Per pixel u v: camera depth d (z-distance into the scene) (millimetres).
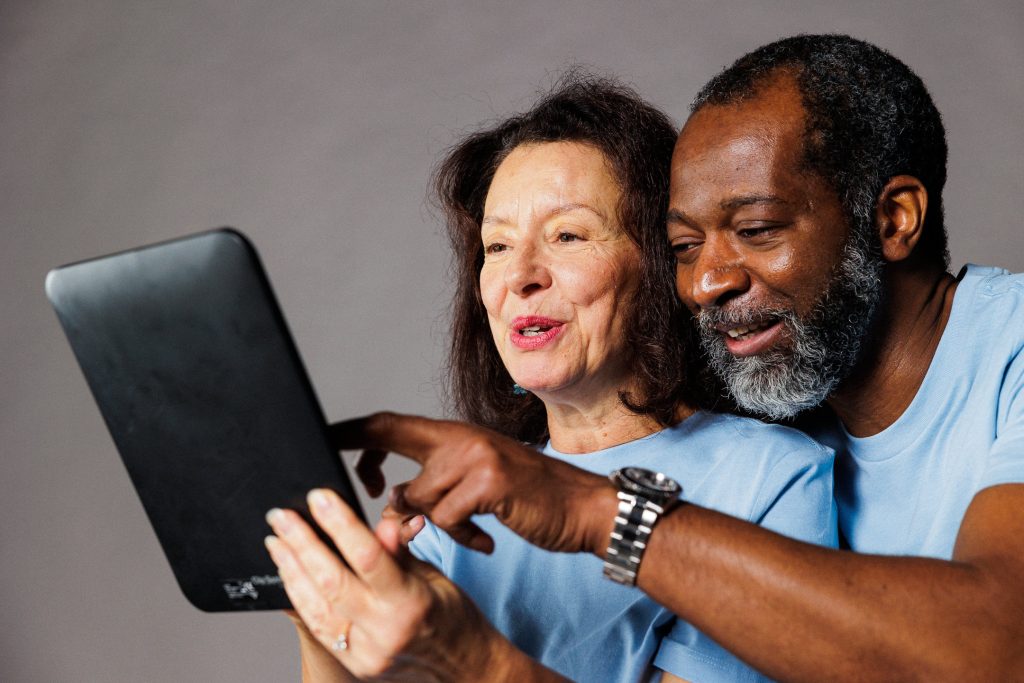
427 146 3307
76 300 889
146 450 937
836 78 1184
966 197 2812
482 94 3262
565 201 1339
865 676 875
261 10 3445
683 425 1392
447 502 915
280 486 903
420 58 3324
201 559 977
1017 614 888
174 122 3514
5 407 3619
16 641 3525
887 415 1293
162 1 3533
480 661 961
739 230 1165
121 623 3498
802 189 1152
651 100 3102
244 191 3447
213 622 3426
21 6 3648
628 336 1371
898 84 1225
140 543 3512
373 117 3355
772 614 883
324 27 3400
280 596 967
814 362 1188
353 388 3326
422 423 936
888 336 1264
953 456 1229
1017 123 2781
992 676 866
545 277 1345
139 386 908
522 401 1585
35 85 3629
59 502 3570
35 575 3562
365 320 3336
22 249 3621
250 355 858
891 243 1210
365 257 3352
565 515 921
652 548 909
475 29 3273
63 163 3602
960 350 1239
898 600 879
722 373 1256
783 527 1235
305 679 1195
